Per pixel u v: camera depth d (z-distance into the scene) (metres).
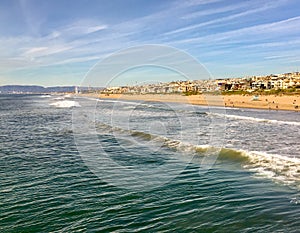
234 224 8.55
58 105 78.19
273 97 76.12
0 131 28.86
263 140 21.75
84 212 9.62
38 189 11.79
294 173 12.93
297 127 29.61
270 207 9.55
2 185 12.32
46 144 21.66
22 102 104.50
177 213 9.44
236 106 63.03
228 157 16.06
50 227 8.66
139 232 8.30
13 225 8.80
